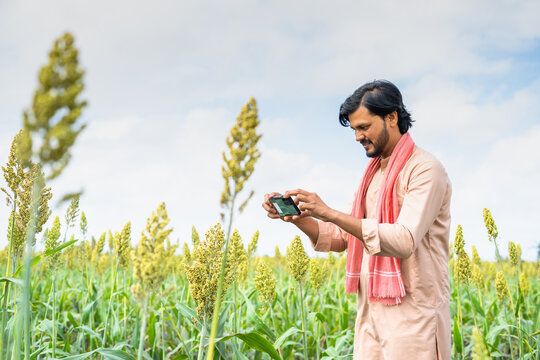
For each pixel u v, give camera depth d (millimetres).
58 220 3869
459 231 4281
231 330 4176
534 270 10273
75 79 1178
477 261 6863
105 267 6523
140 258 1854
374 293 2643
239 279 4859
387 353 2586
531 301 6656
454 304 6445
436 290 2582
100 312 5250
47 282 6230
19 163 2387
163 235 1850
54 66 1159
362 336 2871
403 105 2857
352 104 2785
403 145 2803
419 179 2590
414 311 2551
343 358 4418
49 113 1155
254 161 1666
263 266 4270
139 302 1852
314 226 3191
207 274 2510
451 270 7660
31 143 1229
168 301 5809
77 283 7695
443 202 2711
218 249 2535
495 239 4250
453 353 4359
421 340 2490
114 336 4551
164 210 1878
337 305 6750
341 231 3273
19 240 2564
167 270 1864
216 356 3049
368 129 2752
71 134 1175
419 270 2574
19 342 1859
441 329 2553
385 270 2627
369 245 2447
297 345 5270
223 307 3477
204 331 2508
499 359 5137
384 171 2988
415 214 2484
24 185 2414
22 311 1888
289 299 6191
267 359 4430
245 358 3434
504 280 4652
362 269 2953
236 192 1666
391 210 2730
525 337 4727
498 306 6473
